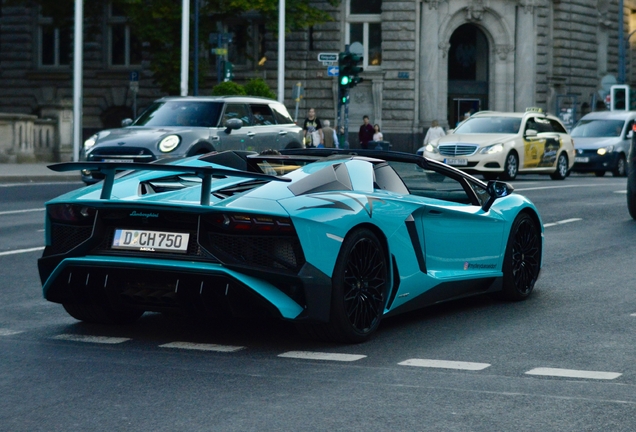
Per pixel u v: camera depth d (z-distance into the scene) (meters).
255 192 6.68
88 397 5.53
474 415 5.17
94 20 42.69
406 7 43.19
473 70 45.38
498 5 44.62
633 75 56.12
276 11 40.28
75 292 6.91
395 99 43.56
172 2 38.91
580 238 13.67
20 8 48.62
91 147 18.95
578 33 47.97
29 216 16.58
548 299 8.98
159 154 18.62
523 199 8.98
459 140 27.28
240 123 19.78
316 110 44.06
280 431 4.89
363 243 6.93
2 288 9.48
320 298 6.57
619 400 5.47
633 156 15.76
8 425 5.00
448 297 8.05
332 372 6.14
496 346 6.95
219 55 36.72
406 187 7.78
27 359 6.47
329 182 7.01
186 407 5.32
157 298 6.67
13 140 32.19
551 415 5.17
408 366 6.32
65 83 48.34
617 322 7.86
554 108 46.69
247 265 6.42
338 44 43.94
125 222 6.73
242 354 6.64
